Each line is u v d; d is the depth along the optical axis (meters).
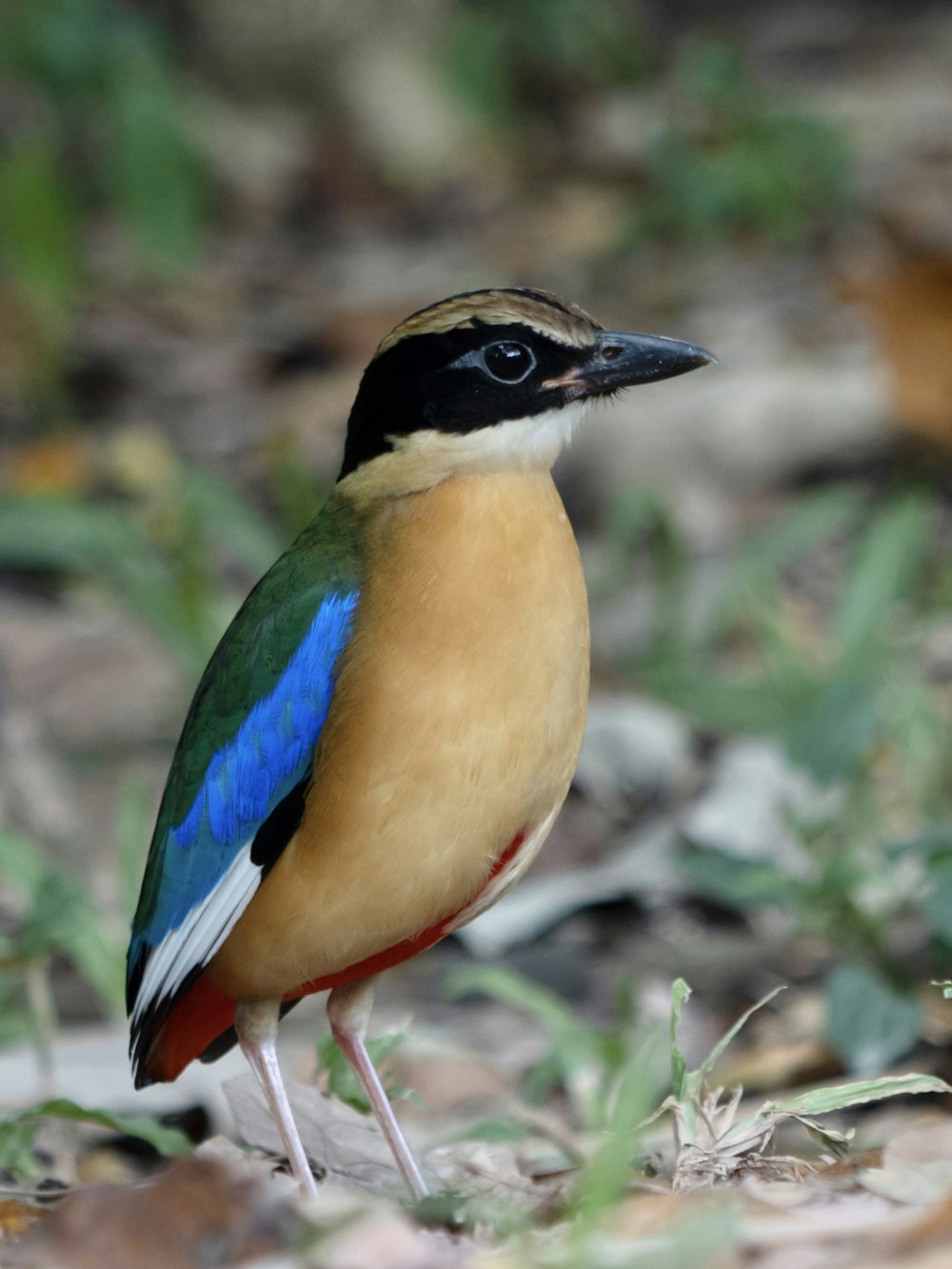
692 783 12.66
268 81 28.72
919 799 11.88
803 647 13.89
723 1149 6.48
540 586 6.93
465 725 6.78
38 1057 9.34
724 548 15.26
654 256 22.25
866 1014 8.92
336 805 6.89
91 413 20.02
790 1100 6.73
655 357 7.45
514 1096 9.49
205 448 18.62
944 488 15.98
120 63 25.34
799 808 11.95
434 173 27.45
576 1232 5.39
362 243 25.64
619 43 30.09
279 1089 7.41
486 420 7.19
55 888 8.59
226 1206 5.39
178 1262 5.37
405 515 7.10
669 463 16.03
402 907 6.98
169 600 13.77
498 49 28.80
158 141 23.91
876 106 27.70
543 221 24.56
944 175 23.27
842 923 9.72
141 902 7.71
